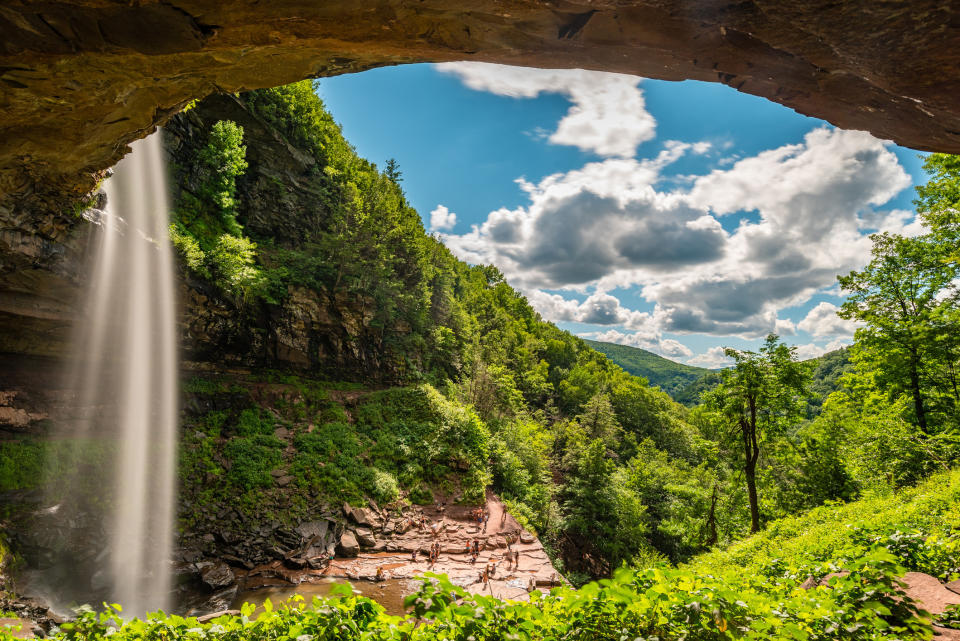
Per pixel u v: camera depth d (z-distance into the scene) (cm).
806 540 1159
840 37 302
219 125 3397
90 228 2056
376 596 1858
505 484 3553
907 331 1866
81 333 2227
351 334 3909
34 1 318
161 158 3008
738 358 2280
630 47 375
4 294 1870
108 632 461
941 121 369
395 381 4128
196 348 2967
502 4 335
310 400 3325
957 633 399
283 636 415
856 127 434
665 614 357
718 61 375
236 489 2395
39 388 2131
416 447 3212
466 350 5534
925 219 1773
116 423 2383
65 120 535
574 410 7769
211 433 2725
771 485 2566
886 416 2108
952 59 292
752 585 716
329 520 2422
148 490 2142
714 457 2608
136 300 2441
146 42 365
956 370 1900
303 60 456
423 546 2445
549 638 358
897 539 581
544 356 10206
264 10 343
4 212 1633
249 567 2008
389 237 4572
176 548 1964
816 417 2705
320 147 4744
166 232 2741
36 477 1811
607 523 3744
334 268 4062
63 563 1633
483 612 361
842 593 424
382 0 338
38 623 1362
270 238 4022
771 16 301
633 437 6962
